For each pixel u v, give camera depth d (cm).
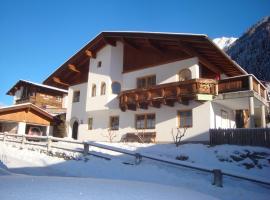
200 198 312
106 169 931
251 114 1591
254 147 1320
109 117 2186
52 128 2733
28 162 1034
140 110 2002
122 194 279
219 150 1302
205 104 1712
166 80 1912
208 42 1575
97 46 2338
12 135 1573
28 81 3161
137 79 2105
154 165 955
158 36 1789
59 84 2777
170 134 1812
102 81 2216
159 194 298
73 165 984
